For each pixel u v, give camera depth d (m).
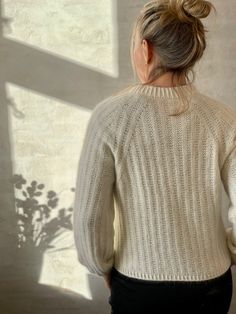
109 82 1.59
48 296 1.88
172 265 0.98
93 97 1.61
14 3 1.51
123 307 1.07
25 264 1.83
